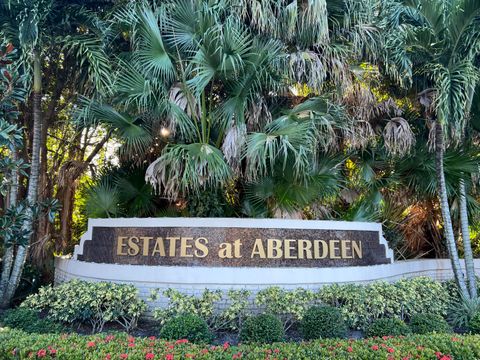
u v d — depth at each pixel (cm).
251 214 696
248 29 679
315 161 682
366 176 773
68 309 547
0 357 374
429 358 381
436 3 632
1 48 465
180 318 501
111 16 714
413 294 604
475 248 929
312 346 410
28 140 833
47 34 662
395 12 688
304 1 686
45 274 788
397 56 648
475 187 792
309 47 720
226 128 643
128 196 761
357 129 712
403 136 707
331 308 529
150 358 361
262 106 686
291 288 607
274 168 670
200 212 691
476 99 676
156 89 639
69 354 362
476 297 647
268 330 486
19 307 580
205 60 612
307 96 738
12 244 510
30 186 687
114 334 454
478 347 403
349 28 728
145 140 680
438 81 597
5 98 455
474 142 754
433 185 753
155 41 639
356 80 716
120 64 664
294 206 686
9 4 615
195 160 582
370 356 376
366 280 662
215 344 495
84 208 781
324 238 645
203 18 629
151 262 622
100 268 647
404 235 870
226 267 603
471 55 611
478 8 598
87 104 650
